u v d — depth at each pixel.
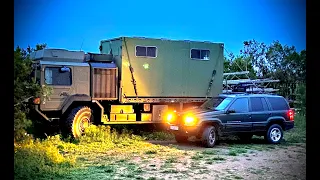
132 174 8.73
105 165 9.65
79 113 13.69
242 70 21.67
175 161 10.24
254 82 17.84
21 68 9.72
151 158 10.66
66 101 13.64
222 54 16.53
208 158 10.73
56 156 9.73
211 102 13.66
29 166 8.50
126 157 10.77
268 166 9.78
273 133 13.66
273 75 22.81
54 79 13.55
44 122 13.74
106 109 14.85
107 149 12.00
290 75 22.95
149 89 15.02
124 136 14.17
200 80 16.06
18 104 9.55
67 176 8.45
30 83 10.06
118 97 14.68
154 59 15.07
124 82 14.60
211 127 12.66
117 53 14.85
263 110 13.59
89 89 14.20
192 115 12.61
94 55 14.53
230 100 13.24
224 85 18.97
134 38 14.71
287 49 23.69
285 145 13.34
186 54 15.71
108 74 14.50
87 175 8.59
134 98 14.78
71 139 13.39
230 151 11.88
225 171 9.19
